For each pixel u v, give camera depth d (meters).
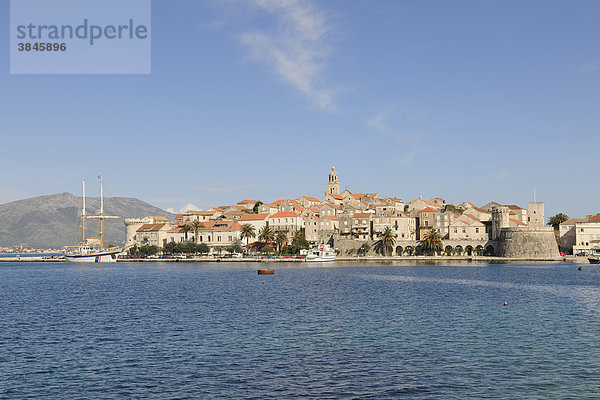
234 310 77.50
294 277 143.25
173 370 44.38
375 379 41.81
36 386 40.41
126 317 71.25
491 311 75.19
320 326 63.59
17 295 101.44
